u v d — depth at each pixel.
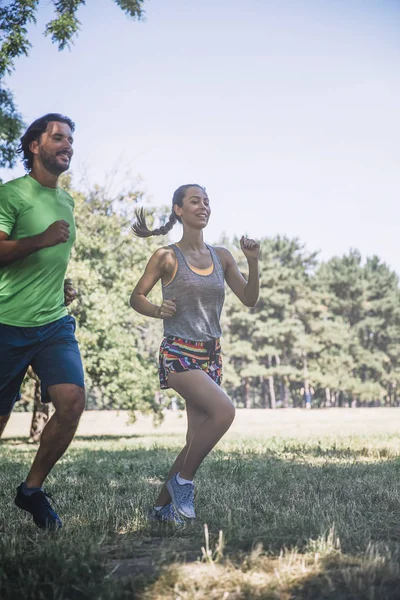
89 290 19.95
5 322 3.43
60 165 3.57
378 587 2.38
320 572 2.53
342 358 60.31
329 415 45.81
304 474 5.96
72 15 9.41
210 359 3.88
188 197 3.97
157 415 22.55
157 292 20.75
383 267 71.38
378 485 5.07
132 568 2.70
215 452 8.84
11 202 3.47
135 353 21.30
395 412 48.50
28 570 2.62
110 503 4.27
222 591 2.37
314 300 63.81
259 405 72.75
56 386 3.44
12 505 4.43
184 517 3.61
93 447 13.42
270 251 66.94
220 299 3.93
